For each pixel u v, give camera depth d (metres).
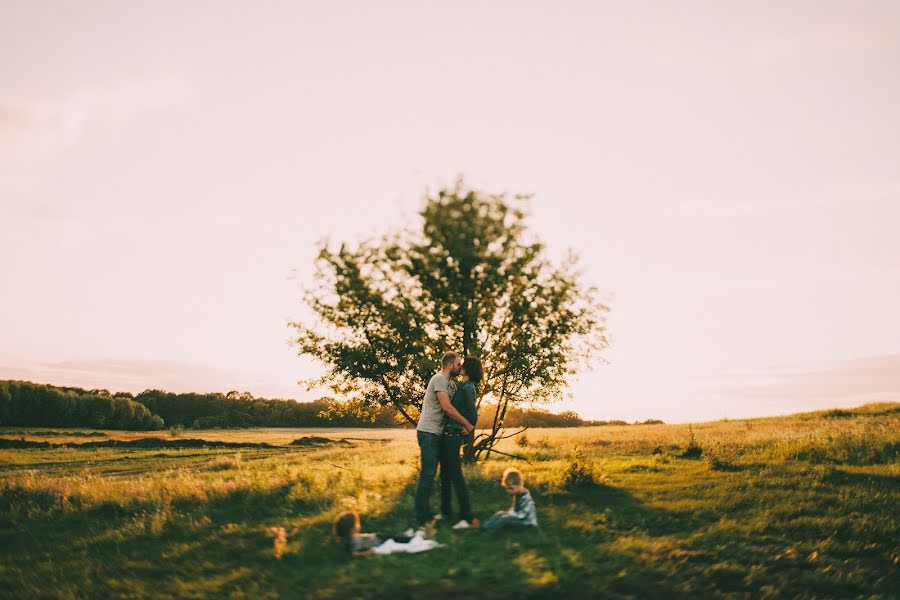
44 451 38.22
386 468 14.69
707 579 5.20
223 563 5.91
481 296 12.19
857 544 6.35
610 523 7.29
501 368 13.30
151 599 4.86
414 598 4.64
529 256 12.01
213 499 9.55
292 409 114.81
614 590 4.89
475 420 7.61
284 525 7.49
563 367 13.65
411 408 14.25
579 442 23.97
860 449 14.51
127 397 114.75
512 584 4.91
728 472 11.61
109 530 7.73
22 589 5.24
